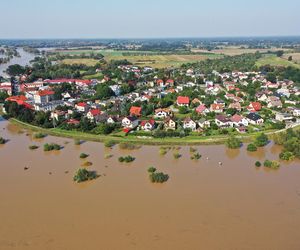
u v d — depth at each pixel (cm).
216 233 6106
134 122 12875
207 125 12838
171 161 9612
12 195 7550
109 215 6706
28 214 6762
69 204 7144
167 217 6625
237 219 6550
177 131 11969
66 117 14100
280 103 16225
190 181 8256
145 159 9769
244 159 9775
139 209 6931
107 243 5834
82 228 6275
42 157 9975
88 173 8431
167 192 7669
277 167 9075
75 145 11075
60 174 8694
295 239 5922
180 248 5691
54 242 5872
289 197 7412
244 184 8081
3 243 5850
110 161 9625
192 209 6919
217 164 9375
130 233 6116
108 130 12144
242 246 5734
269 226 6309
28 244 5819
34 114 14225
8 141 11562
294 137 10638
